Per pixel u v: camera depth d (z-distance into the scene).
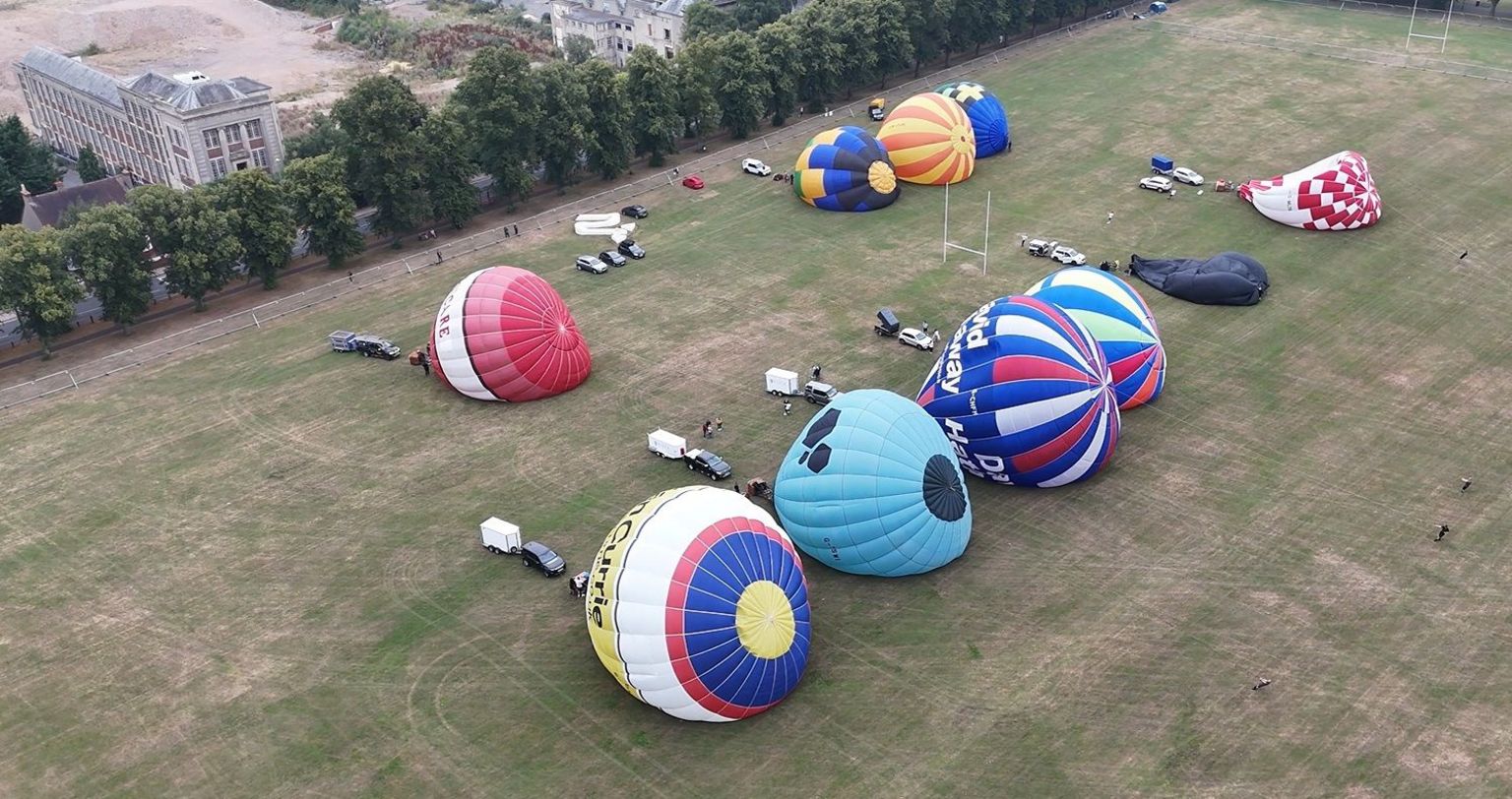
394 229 121.69
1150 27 194.12
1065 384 75.19
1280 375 92.50
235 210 109.06
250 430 89.75
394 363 99.12
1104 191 129.50
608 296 108.94
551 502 79.19
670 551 59.62
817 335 100.25
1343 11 199.62
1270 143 141.62
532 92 128.38
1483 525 74.62
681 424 87.94
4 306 98.12
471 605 70.12
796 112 161.00
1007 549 73.62
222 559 75.19
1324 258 112.25
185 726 62.12
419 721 61.72
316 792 57.62
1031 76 171.12
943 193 130.88
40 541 77.75
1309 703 61.25
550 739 60.31
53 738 61.72
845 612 68.62
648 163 143.88
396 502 80.12
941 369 80.00
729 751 59.25
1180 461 81.94
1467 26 188.62
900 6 162.88
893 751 58.88
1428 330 99.00
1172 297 105.06
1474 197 125.19
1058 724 60.19
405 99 119.19
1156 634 66.25
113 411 93.56
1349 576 70.44
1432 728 59.53
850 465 69.12
